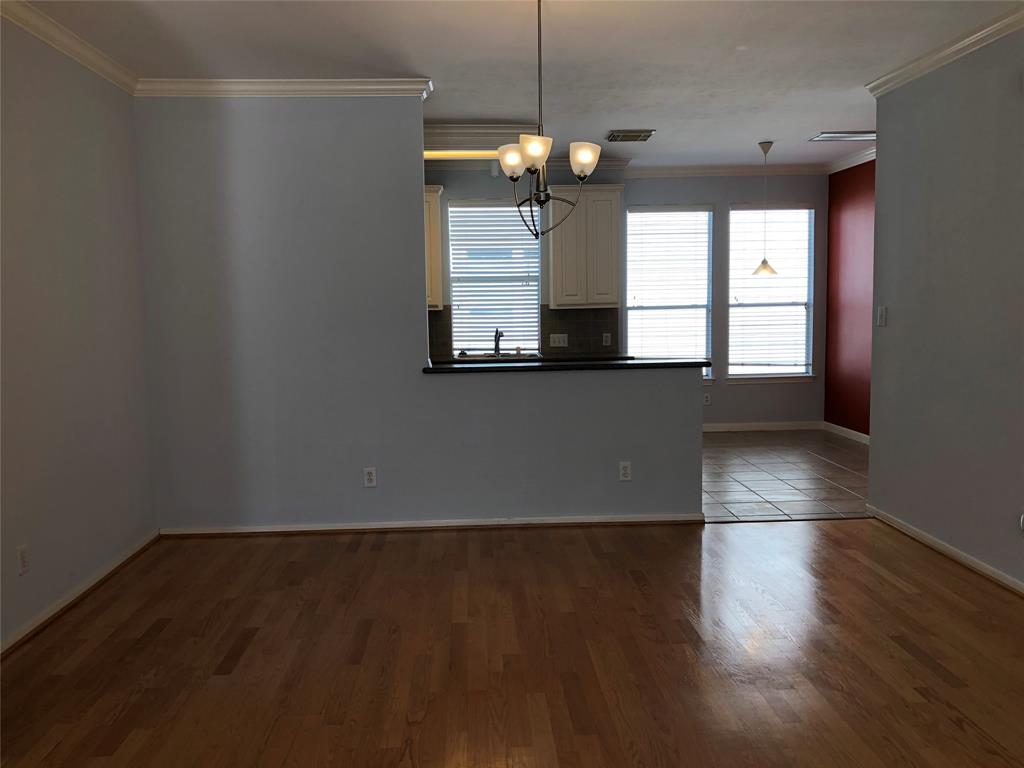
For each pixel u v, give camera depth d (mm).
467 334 6957
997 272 3514
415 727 2398
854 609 3268
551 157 6586
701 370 4500
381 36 3547
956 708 2473
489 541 4254
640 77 4293
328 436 4395
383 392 4395
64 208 3398
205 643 2998
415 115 4273
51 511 3248
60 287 3350
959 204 3764
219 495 4383
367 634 3070
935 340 3979
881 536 4273
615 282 6730
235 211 4246
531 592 3498
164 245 4230
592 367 4453
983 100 3576
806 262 7637
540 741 2318
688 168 7371
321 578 3705
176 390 4305
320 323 4336
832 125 5555
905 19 3428
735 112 5141
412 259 4324
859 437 7098
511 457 4477
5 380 2943
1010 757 2211
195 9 3166
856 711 2461
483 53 3809
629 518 4539
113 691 2633
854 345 7133
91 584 3564
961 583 3551
